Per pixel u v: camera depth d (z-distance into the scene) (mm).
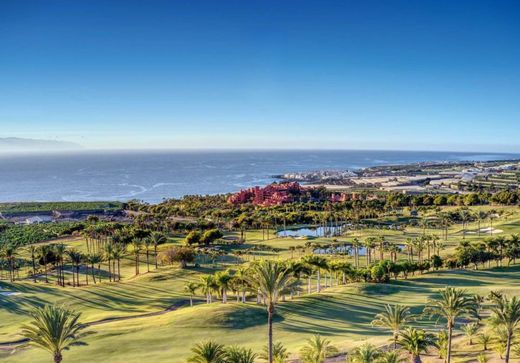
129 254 151625
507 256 124812
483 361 51625
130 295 102688
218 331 70438
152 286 110188
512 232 172750
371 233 189750
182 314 78062
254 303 86625
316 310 82688
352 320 77750
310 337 67625
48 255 122125
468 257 122625
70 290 105812
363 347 49938
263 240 182250
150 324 74250
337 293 93500
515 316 46875
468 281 107125
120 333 69688
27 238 184750
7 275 132500
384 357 48656
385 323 57094
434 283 105438
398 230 197125
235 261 139875
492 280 108188
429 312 78750
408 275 118750
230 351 48188
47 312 43156
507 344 49125
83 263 127500
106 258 125125
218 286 89500
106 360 58500
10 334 74312
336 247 161875
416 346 53906
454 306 49812
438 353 59312
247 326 73438
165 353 60625
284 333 70000
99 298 99938
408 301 88250
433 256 122250
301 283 112125
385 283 104812
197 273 120625
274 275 47781
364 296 91812
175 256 126938
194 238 166750
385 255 150750
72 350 62625
